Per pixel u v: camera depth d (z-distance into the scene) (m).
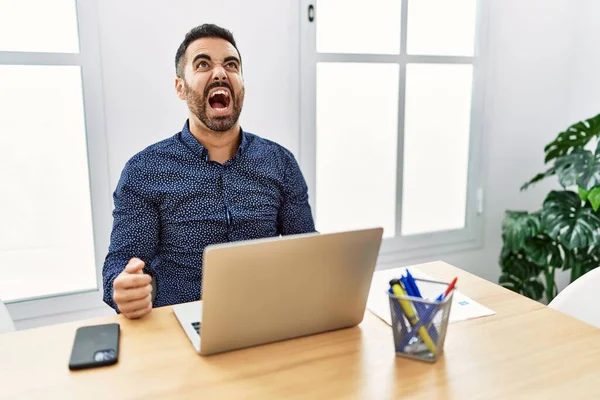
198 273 1.55
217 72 1.52
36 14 1.78
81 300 1.96
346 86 2.31
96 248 1.96
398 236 2.55
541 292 2.54
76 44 1.84
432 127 2.56
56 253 1.95
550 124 2.78
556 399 0.85
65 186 1.92
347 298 1.06
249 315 0.98
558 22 2.67
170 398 0.85
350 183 2.41
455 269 1.46
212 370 0.94
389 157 2.47
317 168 2.33
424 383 0.90
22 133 1.83
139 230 1.51
